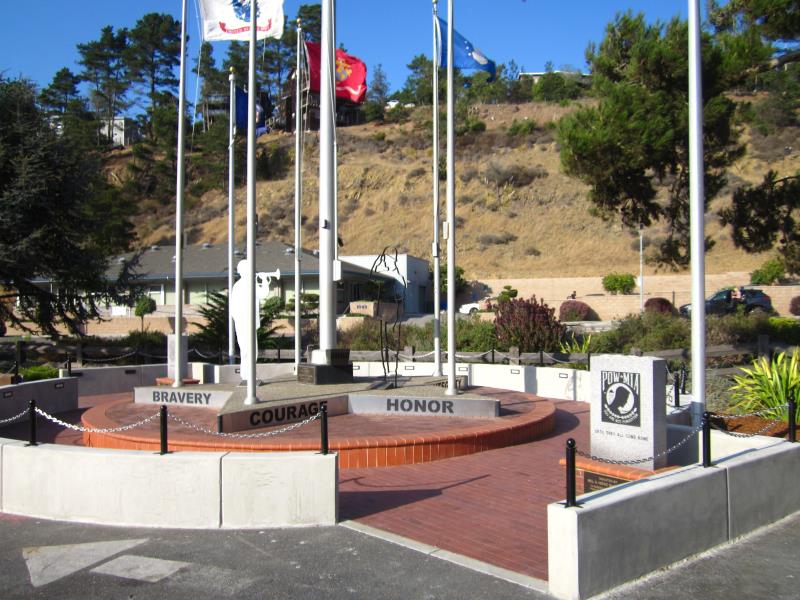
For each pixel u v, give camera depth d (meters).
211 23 13.11
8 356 22.98
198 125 86.38
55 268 23.67
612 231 66.31
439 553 5.79
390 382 13.14
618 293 50.09
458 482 8.20
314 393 11.73
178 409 12.37
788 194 20.41
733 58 18.48
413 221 75.50
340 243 13.51
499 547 5.96
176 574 5.39
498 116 102.06
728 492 6.20
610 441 7.51
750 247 21.95
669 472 6.05
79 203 24.34
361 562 5.59
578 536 4.87
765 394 10.08
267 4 12.71
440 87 97.31
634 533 5.27
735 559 5.73
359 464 8.94
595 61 21.30
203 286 42.31
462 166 85.75
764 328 20.12
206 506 6.48
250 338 10.70
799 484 7.07
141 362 22.70
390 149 93.94
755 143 68.44
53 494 6.86
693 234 8.81
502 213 74.12
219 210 80.56
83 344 24.03
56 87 92.75
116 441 9.82
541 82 112.88
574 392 15.46
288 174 86.12
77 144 24.66
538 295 53.44
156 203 84.69
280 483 6.48
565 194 75.06
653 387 7.19
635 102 18.98
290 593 5.02
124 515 6.60
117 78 96.94
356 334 24.52
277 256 43.19
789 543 6.14
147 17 91.50
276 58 71.31
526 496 7.59
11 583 5.27
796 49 18.67
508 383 16.78
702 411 8.59
